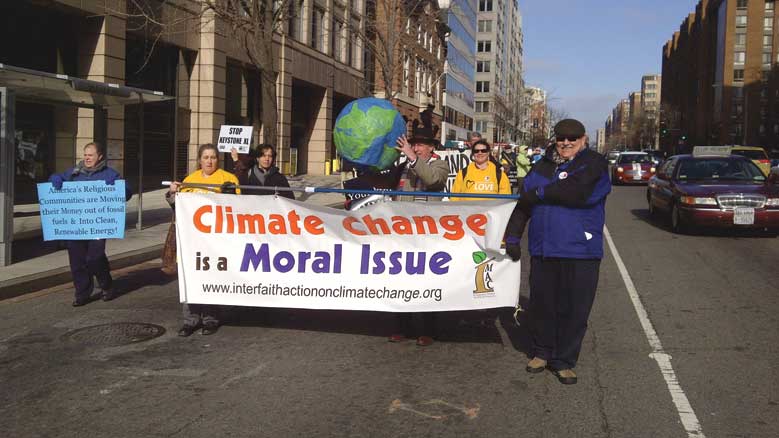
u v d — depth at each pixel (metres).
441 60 53.56
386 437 4.08
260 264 6.02
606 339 6.30
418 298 5.84
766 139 96.56
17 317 6.96
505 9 120.62
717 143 100.88
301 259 5.96
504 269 5.79
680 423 4.31
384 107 5.68
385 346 6.02
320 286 5.95
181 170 23.19
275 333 6.41
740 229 14.58
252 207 6.00
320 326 6.67
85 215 7.49
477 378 5.17
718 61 102.88
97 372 5.25
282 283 6.00
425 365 5.48
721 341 6.20
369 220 5.85
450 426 4.25
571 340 5.07
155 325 6.69
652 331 6.57
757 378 5.18
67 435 4.08
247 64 26.16
